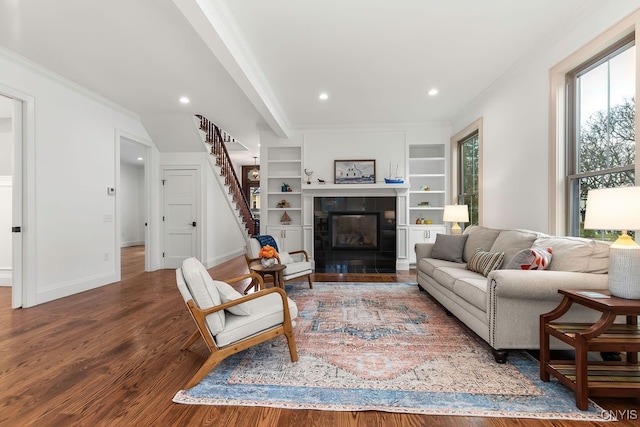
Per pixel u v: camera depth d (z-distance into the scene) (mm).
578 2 2369
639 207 1549
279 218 6098
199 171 5691
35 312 3107
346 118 5320
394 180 5355
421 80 3771
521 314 2000
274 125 4848
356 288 4109
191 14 2090
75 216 3850
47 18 2459
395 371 1941
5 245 4207
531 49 3062
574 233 2771
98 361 2090
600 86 2510
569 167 2812
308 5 2352
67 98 3727
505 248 2857
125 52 3021
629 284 1597
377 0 2309
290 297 3658
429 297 3658
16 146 3219
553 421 1478
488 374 1898
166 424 1474
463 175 5281
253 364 2041
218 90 4008
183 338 2475
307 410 1577
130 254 7516
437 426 1454
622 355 1963
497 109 3891
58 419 1504
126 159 8602
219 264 6207
